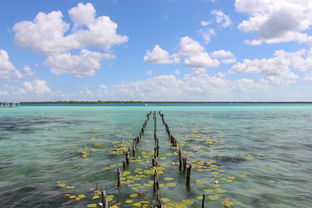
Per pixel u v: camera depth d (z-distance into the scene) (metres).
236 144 16.62
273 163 11.59
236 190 8.12
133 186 8.40
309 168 10.77
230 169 10.55
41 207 6.84
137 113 59.94
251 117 44.53
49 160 12.20
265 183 8.82
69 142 17.38
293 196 7.70
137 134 21.70
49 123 32.34
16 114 53.34
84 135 20.89
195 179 9.17
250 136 20.44
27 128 26.28
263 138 19.34
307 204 7.16
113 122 34.16
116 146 15.83
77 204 6.98
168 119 39.84
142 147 15.59
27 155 13.29
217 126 28.59
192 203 7.06
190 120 37.78
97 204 6.95
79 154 13.52
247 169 10.55
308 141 17.91
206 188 8.27
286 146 15.92
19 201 7.27
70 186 8.48
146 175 9.64
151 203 7.04
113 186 8.44
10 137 19.83
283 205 7.09
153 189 7.93
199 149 14.91
